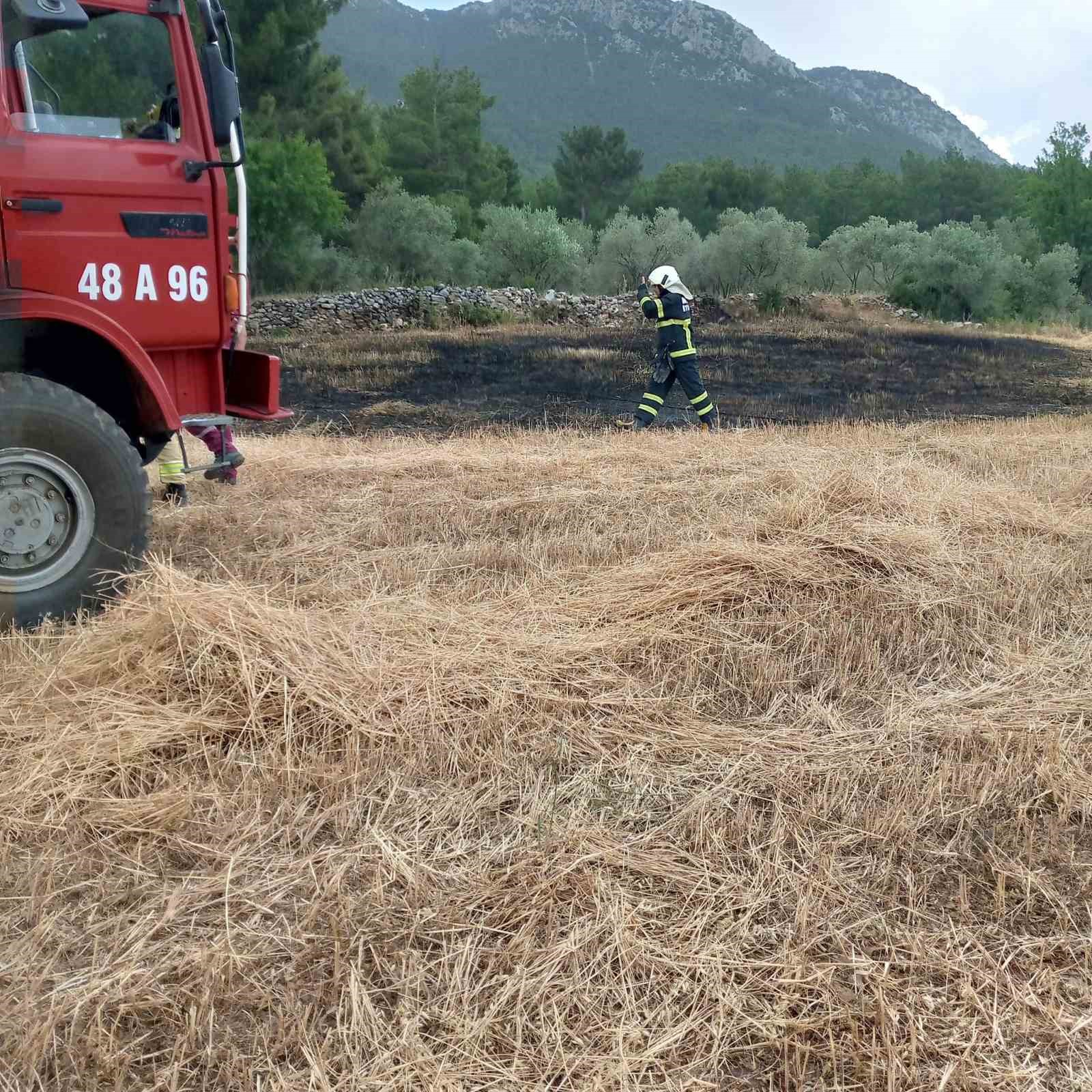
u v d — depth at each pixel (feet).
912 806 9.71
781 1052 6.78
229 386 16.96
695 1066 6.62
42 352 14.99
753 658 12.96
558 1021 6.89
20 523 13.38
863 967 7.48
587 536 18.25
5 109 13.25
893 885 8.59
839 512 17.51
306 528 18.79
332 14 97.96
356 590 15.17
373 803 9.52
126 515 14.07
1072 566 16.87
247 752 10.19
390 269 101.40
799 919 7.95
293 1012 6.91
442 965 7.42
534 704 11.43
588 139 209.77
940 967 7.50
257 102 96.07
